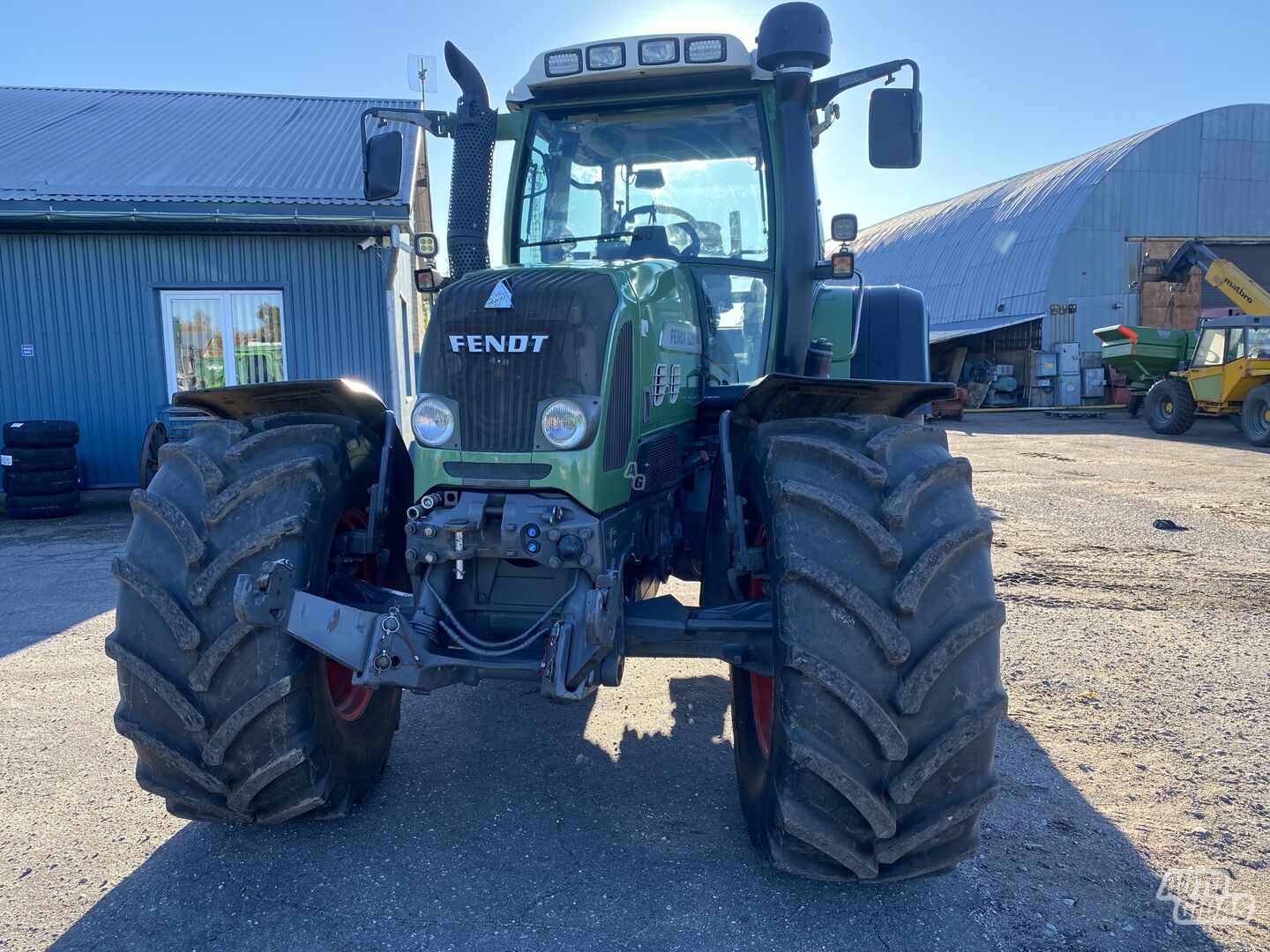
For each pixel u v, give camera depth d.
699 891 2.67
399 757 3.62
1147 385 21.30
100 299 10.77
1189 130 28.59
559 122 4.12
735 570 2.88
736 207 3.95
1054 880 2.73
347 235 10.92
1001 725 3.87
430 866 2.81
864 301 5.31
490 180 3.69
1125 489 10.32
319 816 2.94
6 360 10.70
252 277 10.91
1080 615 5.44
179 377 11.02
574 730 3.90
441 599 2.79
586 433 2.71
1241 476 11.40
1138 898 2.63
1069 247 28.27
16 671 4.63
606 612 2.50
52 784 3.39
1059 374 27.45
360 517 3.26
